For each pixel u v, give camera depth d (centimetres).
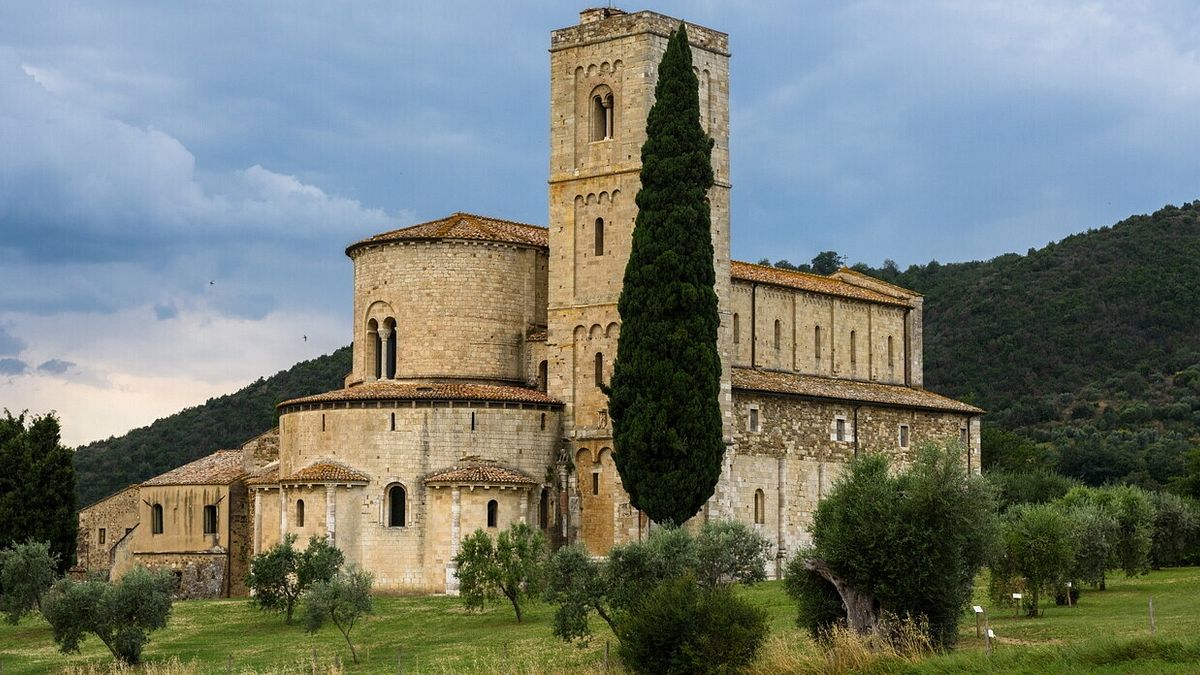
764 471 11356
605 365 10700
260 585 9750
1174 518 11519
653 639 6625
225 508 12094
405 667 7794
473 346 11062
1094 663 6016
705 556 7912
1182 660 5925
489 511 10312
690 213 10094
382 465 10425
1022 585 8512
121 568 12362
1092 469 17762
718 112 10994
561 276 10931
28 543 10444
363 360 11312
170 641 9244
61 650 8625
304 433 10694
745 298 12025
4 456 11788
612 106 10875
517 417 10594
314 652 7925
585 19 11244
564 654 7794
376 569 10356
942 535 6956
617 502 10544
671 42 10219
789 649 6769
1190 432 19325
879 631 6725
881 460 7469
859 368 13088
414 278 11119
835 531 7038
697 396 9962
